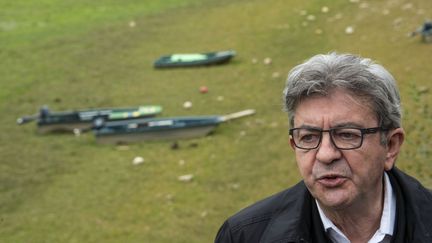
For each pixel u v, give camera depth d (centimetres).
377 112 290
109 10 2606
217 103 1677
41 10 2659
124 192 1267
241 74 1836
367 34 1897
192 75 1881
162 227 1125
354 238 308
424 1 2031
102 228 1139
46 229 1148
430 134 1194
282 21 2166
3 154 1495
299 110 295
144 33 2273
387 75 295
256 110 1600
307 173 296
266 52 1955
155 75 1917
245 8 2375
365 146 289
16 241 1112
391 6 2061
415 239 298
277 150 1373
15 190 1312
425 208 307
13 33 2403
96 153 1470
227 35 2144
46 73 2009
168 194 1240
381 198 308
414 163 1095
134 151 1458
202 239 1077
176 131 1503
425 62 1611
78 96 1822
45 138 1582
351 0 2198
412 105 1362
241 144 1427
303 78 291
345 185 291
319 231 308
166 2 2636
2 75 2016
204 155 1396
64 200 1256
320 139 290
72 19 2530
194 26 2286
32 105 1791
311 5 2244
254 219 323
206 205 1188
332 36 1959
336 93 288
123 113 1631
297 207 313
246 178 1272
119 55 2098
